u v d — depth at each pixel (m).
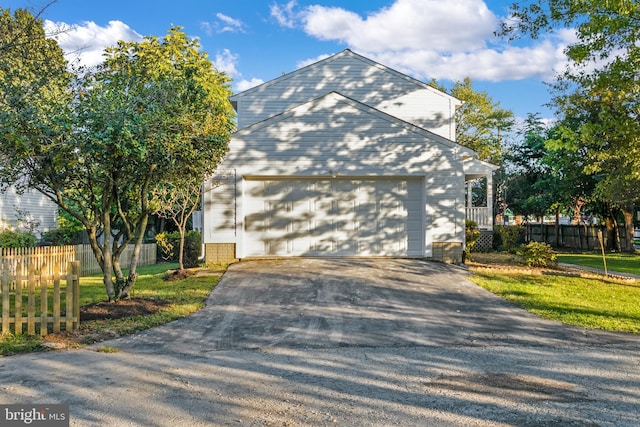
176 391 4.82
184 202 13.91
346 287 10.84
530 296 10.20
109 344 6.65
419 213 14.72
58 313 7.02
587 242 27.69
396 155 14.36
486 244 21.36
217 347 6.63
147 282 11.97
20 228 20.20
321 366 5.78
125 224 9.21
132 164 8.20
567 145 13.60
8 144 6.96
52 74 8.47
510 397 4.73
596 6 10.26
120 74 9.12
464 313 8.84
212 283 11.36
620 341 7.12
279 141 14.18
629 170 12.78
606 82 10.88
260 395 4.73
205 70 18.41
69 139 7.14
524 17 11.68
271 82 18.19
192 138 8.61
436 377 5.38
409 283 11.34
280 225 14.52
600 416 4.26
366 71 18.33
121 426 3.94
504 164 37.09
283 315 8.57
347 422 4.07
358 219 14.65
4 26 10.83
